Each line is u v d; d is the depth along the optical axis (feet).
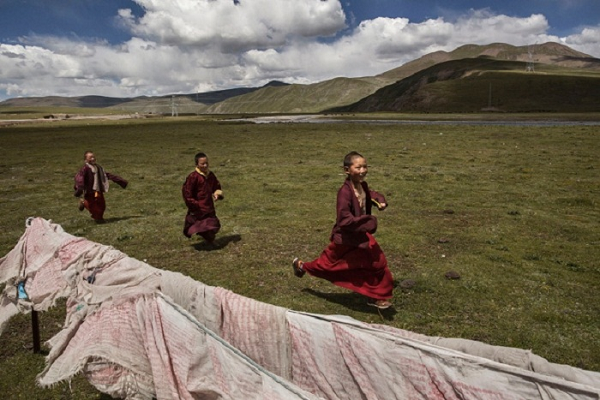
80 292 11.82
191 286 10.62
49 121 345.10
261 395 8.52
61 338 11.41
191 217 29.12
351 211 17.95
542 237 30.22
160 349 10.05
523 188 46.88
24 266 14.51
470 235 30.71
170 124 240.94
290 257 27.09
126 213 40.47
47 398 14.64
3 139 146.00
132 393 10.57
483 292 21.65
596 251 27.20
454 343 8.57
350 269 18.51
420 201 41.60
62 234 14.01
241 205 41.93
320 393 9.18
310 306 20.42
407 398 8.15
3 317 14.49
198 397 9.33
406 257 26.76
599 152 73.56
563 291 21.63
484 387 7.35
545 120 201.26
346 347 8.85
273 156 81.15
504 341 17.21
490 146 86.99
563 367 7.43
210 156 84.33
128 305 10.82
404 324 18.61
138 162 78.54
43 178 63.36
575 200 40.45
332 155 80.07
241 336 9.95
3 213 41.60
